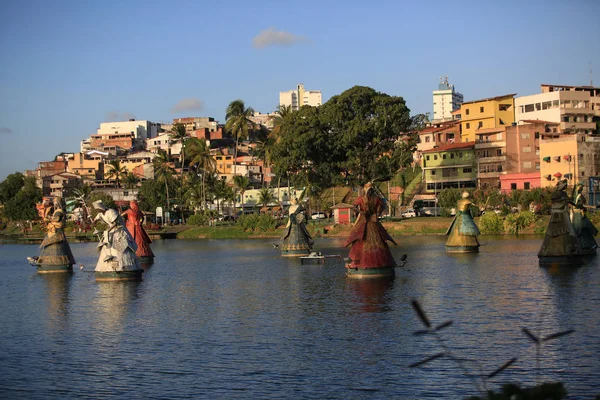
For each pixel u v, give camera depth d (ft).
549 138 384.88
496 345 61.62
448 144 443.32
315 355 61.21
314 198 403.95
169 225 440.04
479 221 265.54
